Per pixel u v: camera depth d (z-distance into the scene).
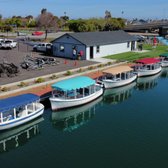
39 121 32.59
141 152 25.50
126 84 45.72
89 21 119.69
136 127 31.06
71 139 28.69
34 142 28.28
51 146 27.25
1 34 113.94
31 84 41.03
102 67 54.12
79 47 61.38
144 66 54.19
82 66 54.38
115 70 44.38
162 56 63.69
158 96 42.81
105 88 43.12
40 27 135.12
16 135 29.98
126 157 24.61
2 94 36.28
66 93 35.09
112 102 40.66
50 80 43.47
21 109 30.80
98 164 23.58
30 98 31.14
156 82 51.38
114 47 68.56
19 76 45.28
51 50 67.12
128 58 64.00
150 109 37.00
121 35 74.00
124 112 36.09
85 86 36.09
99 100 39.81
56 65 54.81
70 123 33.88
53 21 133.25
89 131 30.55
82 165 23.48
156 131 29.88
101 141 27.89
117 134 29.39
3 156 25.83
